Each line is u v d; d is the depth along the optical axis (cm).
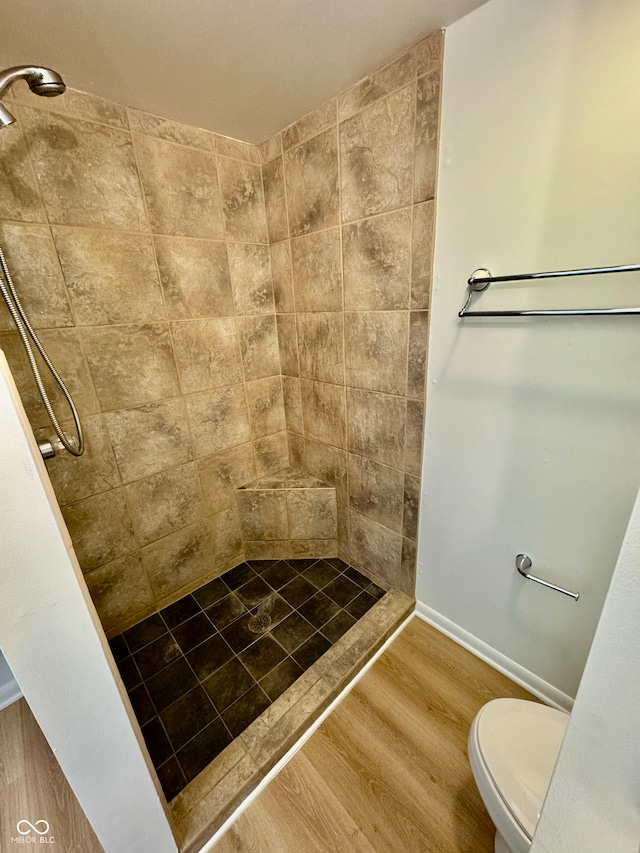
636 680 35
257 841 91
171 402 146
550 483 100
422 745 109
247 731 110
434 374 119
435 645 140
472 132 92
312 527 182
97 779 67
